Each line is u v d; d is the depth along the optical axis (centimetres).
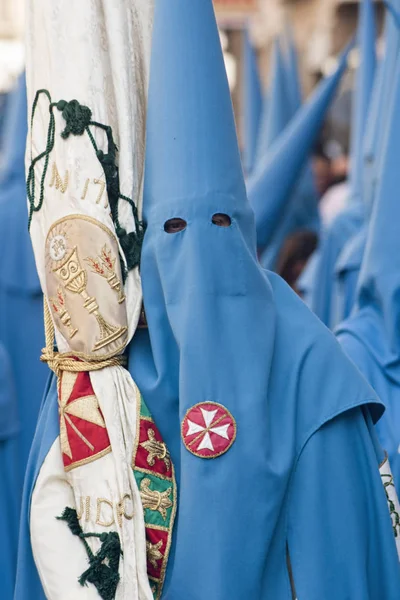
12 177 2256
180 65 1125
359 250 1967
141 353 1130
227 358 1084
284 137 1994
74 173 1105
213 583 1051
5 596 1783
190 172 1114
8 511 1819
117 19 1136
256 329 1101
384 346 1555
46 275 1111
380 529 1129
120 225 1120
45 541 1073
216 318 1088
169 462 1103
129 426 1098
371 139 1948
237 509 1061
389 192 1576
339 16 5069
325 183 3356
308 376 1118
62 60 1125
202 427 1065
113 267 1096
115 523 1068
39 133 1133
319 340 1131
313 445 1104
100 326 1088
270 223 1983
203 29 1134
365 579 1100
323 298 2319
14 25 5059
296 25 5203
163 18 1133
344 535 1101
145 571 1071
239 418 1074
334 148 3559
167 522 1091
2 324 2197
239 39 5225
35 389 2164
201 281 1088
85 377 1100
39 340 2195
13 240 2208
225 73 1145
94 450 1080
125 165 1129
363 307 1608
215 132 1123
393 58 1781
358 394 1118
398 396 1517
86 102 1116
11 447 1845
